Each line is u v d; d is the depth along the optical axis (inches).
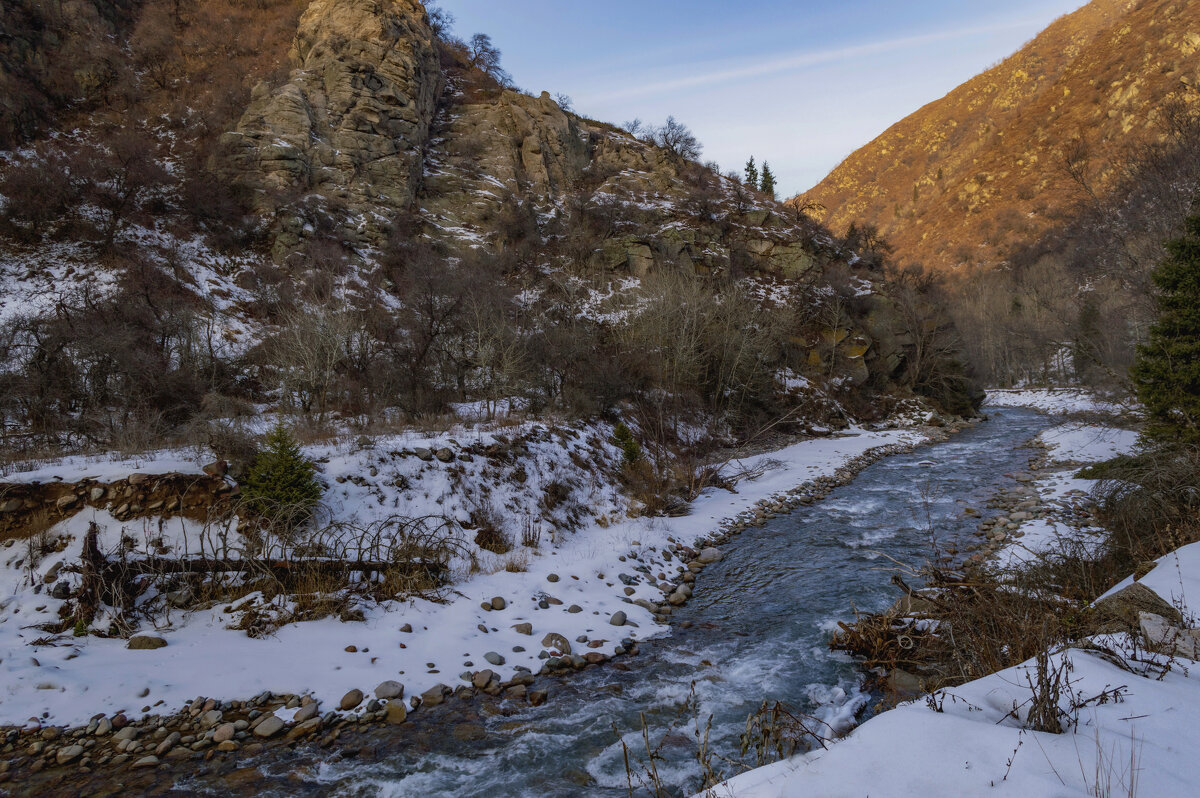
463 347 956.6
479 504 531.8
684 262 1648.6
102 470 395.2
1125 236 1083.9
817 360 1501.0
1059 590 330.0
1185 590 251.4
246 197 1413.6
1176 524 370.3
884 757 142.6
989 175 6186.0
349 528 433.1
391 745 256.5
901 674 304.2
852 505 719.1
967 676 241.1
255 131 1534.2
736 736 256.8
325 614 354.0
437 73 2258.9
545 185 2073.1
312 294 1159.0
